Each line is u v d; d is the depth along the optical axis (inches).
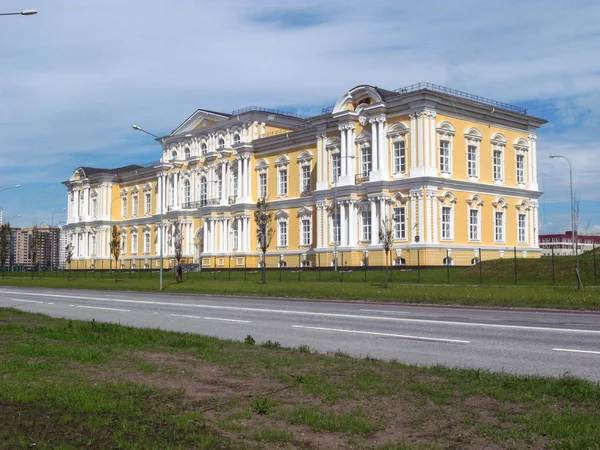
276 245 2800.2
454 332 679.1
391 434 281.7
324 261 2463.1
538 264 1660.9
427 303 1159.6
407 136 2204.7
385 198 2233.0
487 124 2399.1
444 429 287.3
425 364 481.4
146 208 3769.7
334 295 1369.3
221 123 3105.3
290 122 3056.1
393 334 671.1
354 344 601.9
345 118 2378.2
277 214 2787.9
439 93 2172.7
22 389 370.6
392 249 2207.2
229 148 3016.7
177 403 338.6
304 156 2679.6
